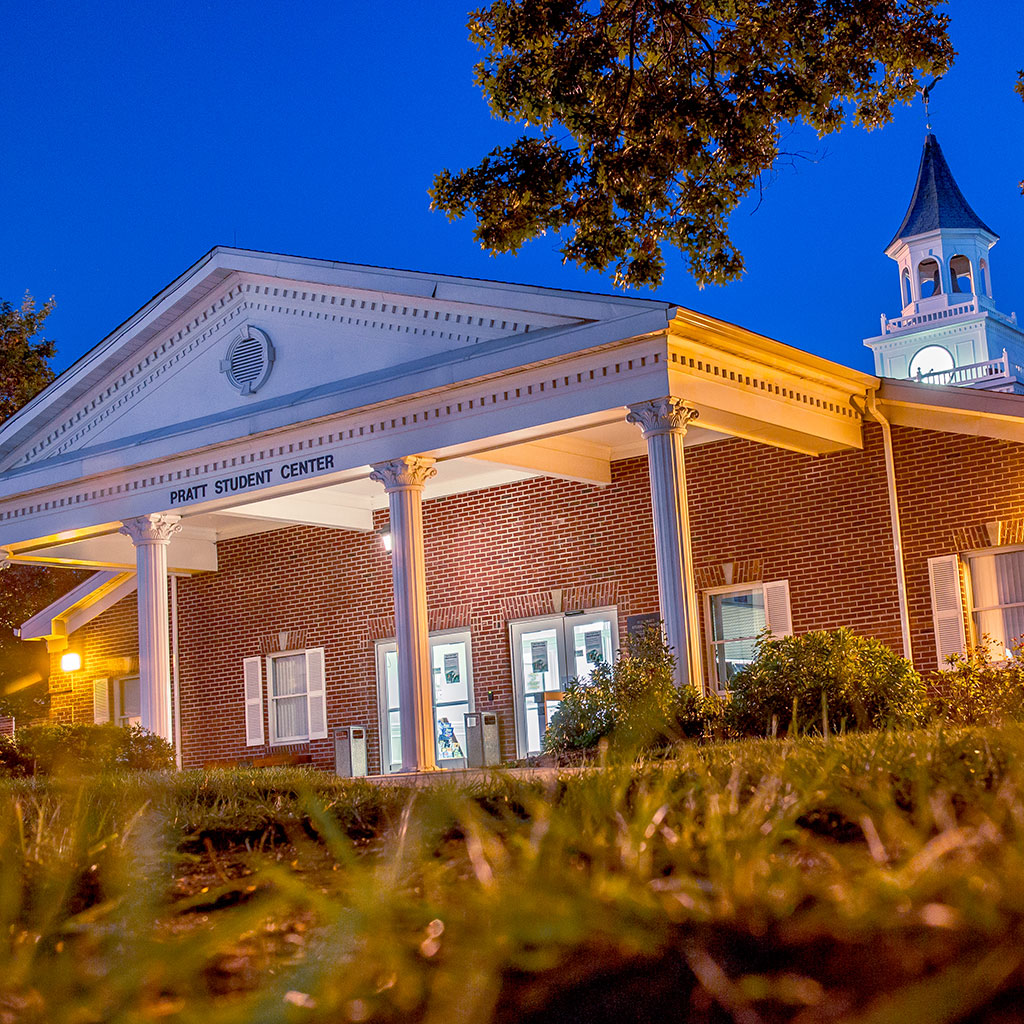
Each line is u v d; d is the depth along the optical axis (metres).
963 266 60.41
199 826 4.36
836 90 13.01
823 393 16.61
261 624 23.59
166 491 18.94
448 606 21.25
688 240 13.44
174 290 19.17
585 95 13.10
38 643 35.69
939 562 16.67
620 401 14.60
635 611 19.36
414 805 2.63
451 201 13.29
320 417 17.05
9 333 36.81
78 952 1.54
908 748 3.56
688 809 2.07
